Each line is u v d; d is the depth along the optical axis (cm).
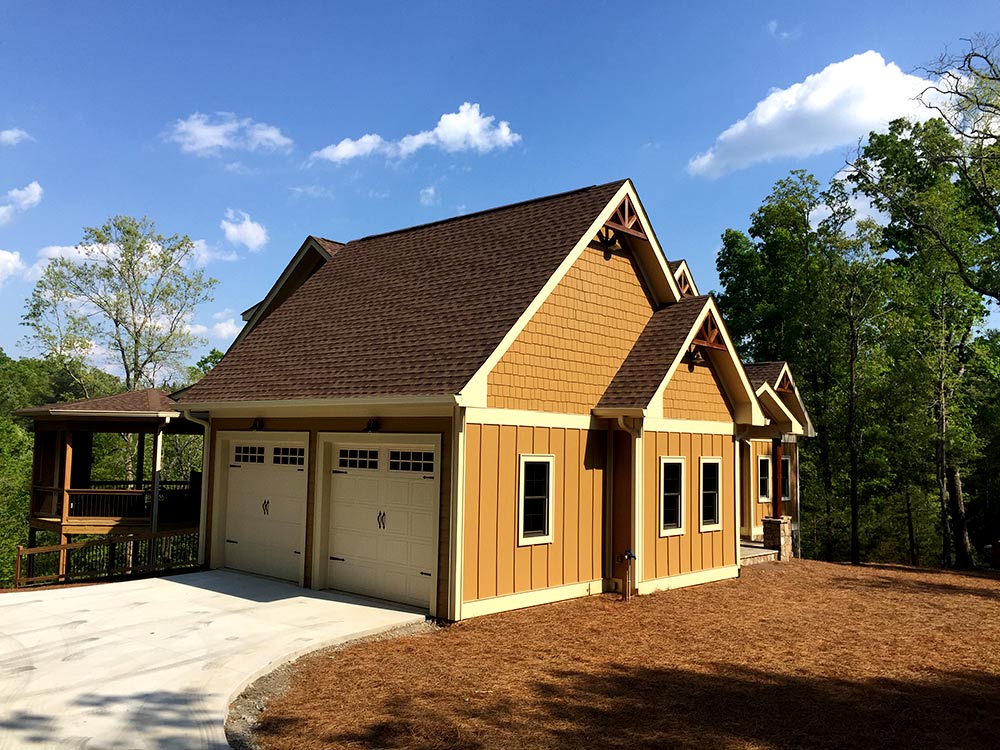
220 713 675
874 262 2520
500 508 1105
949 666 898
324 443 1271
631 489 1277
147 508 1981
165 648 876
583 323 1274
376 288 1493
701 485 1446
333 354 1313
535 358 1171
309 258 1853
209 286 3953
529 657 882
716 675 833
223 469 1486
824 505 2691
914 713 721
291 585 1288
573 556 1227
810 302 2886
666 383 1271
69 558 2414
